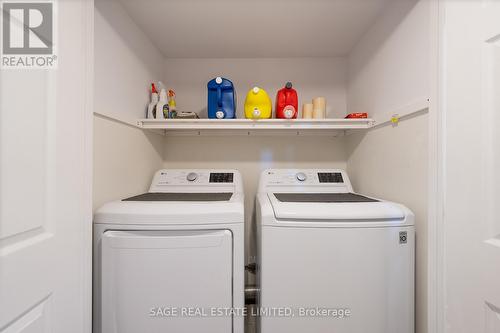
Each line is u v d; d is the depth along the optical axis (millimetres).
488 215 725
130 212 941
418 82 1006
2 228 555
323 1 1239
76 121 806
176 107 1869
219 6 1269
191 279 942
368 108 1501
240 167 1890
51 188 701
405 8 1105
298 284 966
